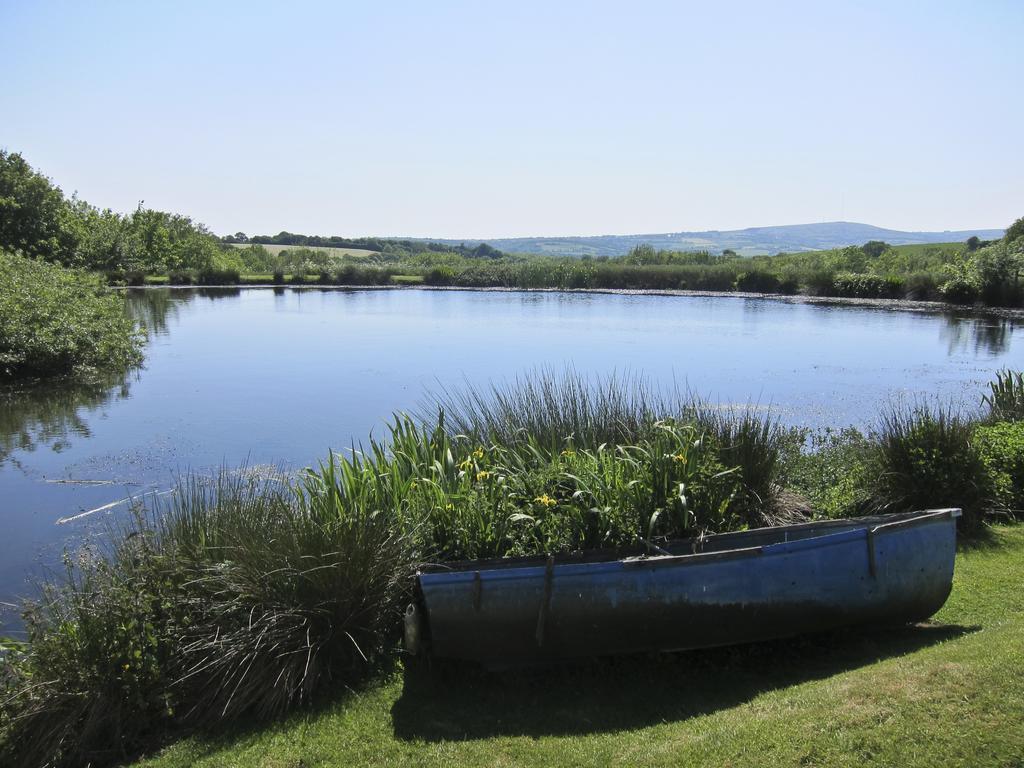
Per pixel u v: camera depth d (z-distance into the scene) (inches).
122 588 159.8
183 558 168.1
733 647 171.6
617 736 135.0
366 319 1204.5
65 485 356.8
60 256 1610.5
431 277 2025.1
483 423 277.6
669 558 156.9
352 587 163.3
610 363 735.1
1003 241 1535.4
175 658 152.8
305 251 2544.3
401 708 149.0
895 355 786.2
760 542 186.2
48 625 165.6
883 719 122.9
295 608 158.9
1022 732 115.5
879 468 260.7
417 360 763.4
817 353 805.9
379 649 165.9
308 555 162.6
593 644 159.2
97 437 457.1
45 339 652.1
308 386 624.1
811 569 162.6
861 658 162.7
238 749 137.6
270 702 149.3
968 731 117.1
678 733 132.3
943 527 171.9
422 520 185.6
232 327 1083.3
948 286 1412.4
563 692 155.3
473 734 139.4
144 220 2191.2
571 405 277.9
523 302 1546.5
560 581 154.6
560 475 196.5
